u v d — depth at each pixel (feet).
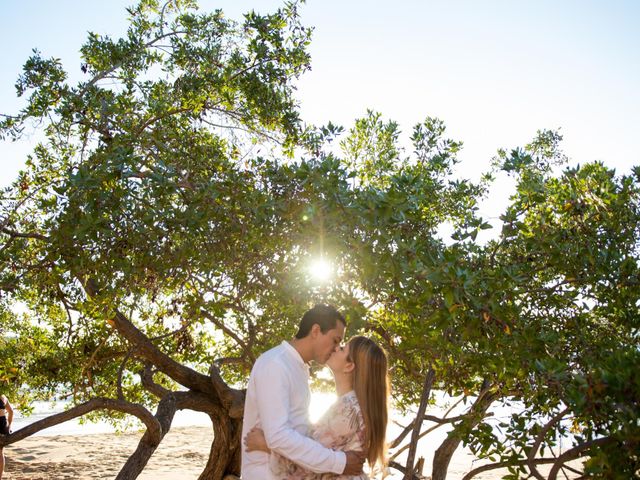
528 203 17.12
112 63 27.48
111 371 31.71
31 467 55.31
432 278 13.03
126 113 23.86
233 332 26.68
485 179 26.02
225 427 26.32
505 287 13.93
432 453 66.74
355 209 14.76
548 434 15.26
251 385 11.43
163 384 34.60
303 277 16.89
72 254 17.87
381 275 15.11
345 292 16.03
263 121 26.37
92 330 29.14
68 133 25.77
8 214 23.81
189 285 19.83
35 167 26.04
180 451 69.72
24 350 31.73
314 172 15.31
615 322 17.56
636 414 10.73
